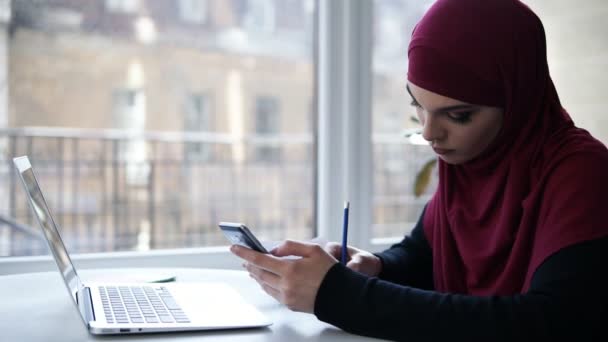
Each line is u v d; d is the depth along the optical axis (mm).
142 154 5473
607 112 1691
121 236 5379
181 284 1126
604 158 930
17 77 5355
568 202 888
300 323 897
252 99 7191
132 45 6414
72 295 874
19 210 4590
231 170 6109
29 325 861
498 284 1021
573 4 1770
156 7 6516
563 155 959
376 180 4918
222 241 6027
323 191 1797
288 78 7281
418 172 1863
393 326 816
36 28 5395
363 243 1806
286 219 6520
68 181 5008
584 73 1751
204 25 6805
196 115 6938
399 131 5090
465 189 1153
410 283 1259
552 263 848
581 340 791
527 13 1050
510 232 1032
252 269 946
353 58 1773
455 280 1150
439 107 1008
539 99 1052
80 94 5980
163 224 5668
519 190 1030
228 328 842
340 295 849
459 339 792
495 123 1029
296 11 7160
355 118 1784
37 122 5617
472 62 990
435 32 1013
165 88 6695
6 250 4398
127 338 802
